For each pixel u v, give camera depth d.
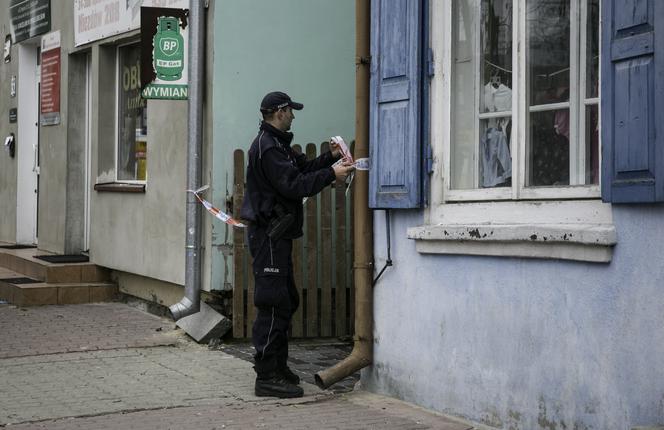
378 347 7.00
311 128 9.52
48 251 13.51
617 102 5.02
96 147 11.96
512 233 5.68
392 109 6.67
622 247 5.06
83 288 11.33
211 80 9.04
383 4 6.77
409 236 6.53
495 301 5.93
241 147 9.12
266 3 9.25
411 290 6.66
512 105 5.95
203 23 9.03
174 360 8.12
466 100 6.36
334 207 9.12
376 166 6.82
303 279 9.10
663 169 4.74
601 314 5.18
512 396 5.80
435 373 6.43
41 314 10.41
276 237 6.68
